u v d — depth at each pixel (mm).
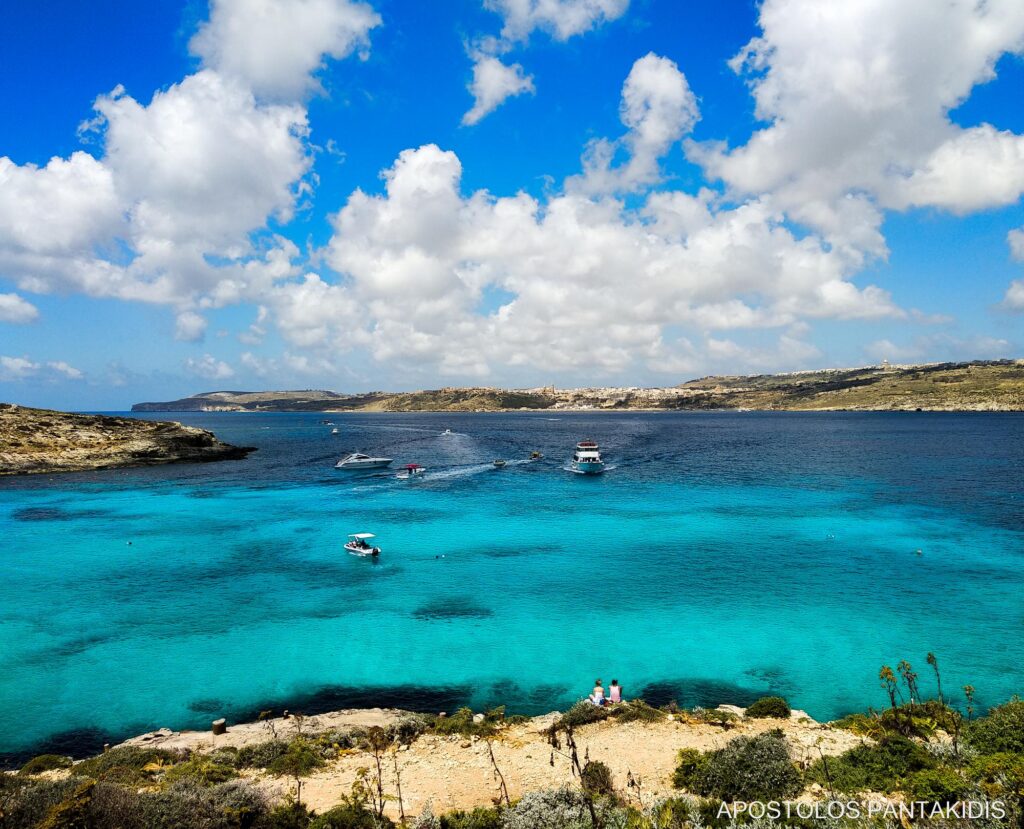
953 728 19344
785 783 14961
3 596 40688
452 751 20594
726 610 37375
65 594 41125
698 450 136125
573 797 14648
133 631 35031
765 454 125250
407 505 72688
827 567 45812
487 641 33562
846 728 21578
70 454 107250
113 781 17125
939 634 33375
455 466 113750
